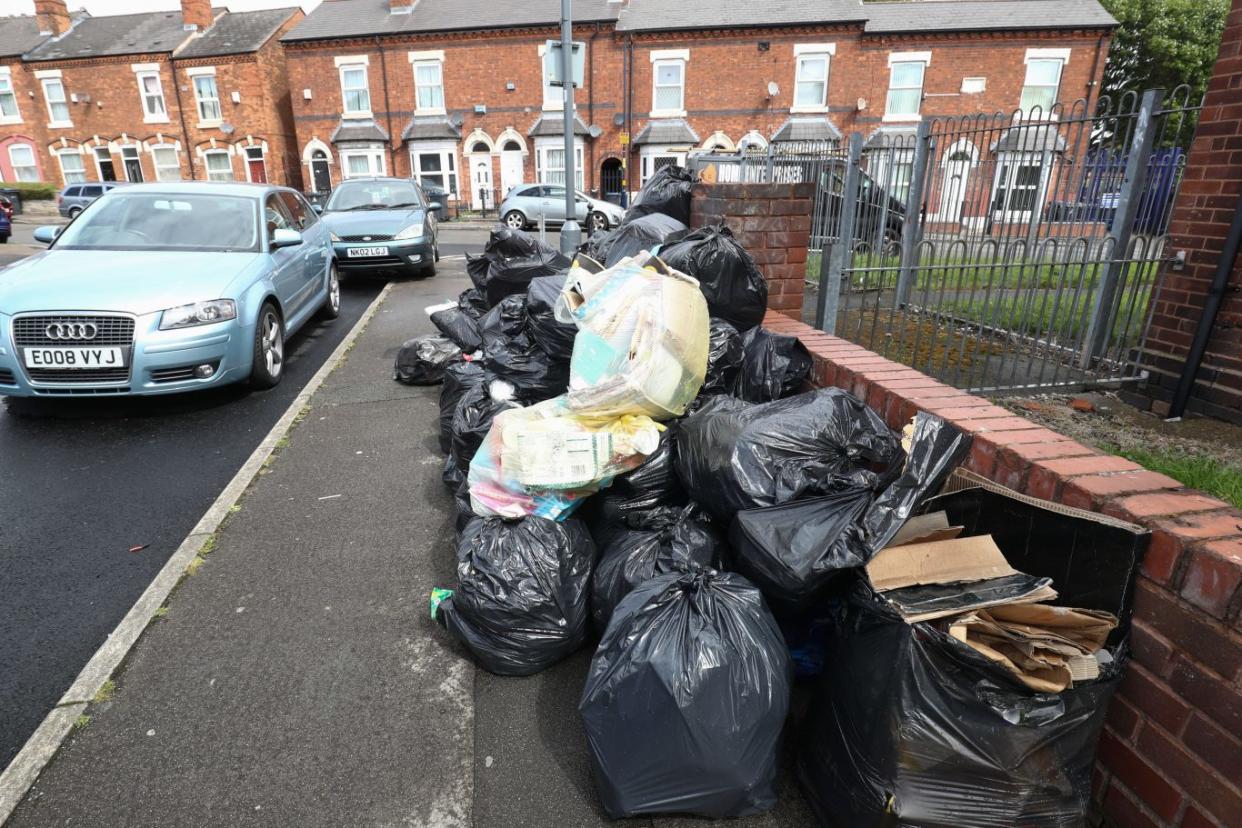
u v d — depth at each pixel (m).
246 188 6.46
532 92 23.45
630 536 2.43
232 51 25.06
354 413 4.84
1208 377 4.07
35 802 1.94
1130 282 5.44
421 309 8.20
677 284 2.75
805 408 2.31
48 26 27.55
